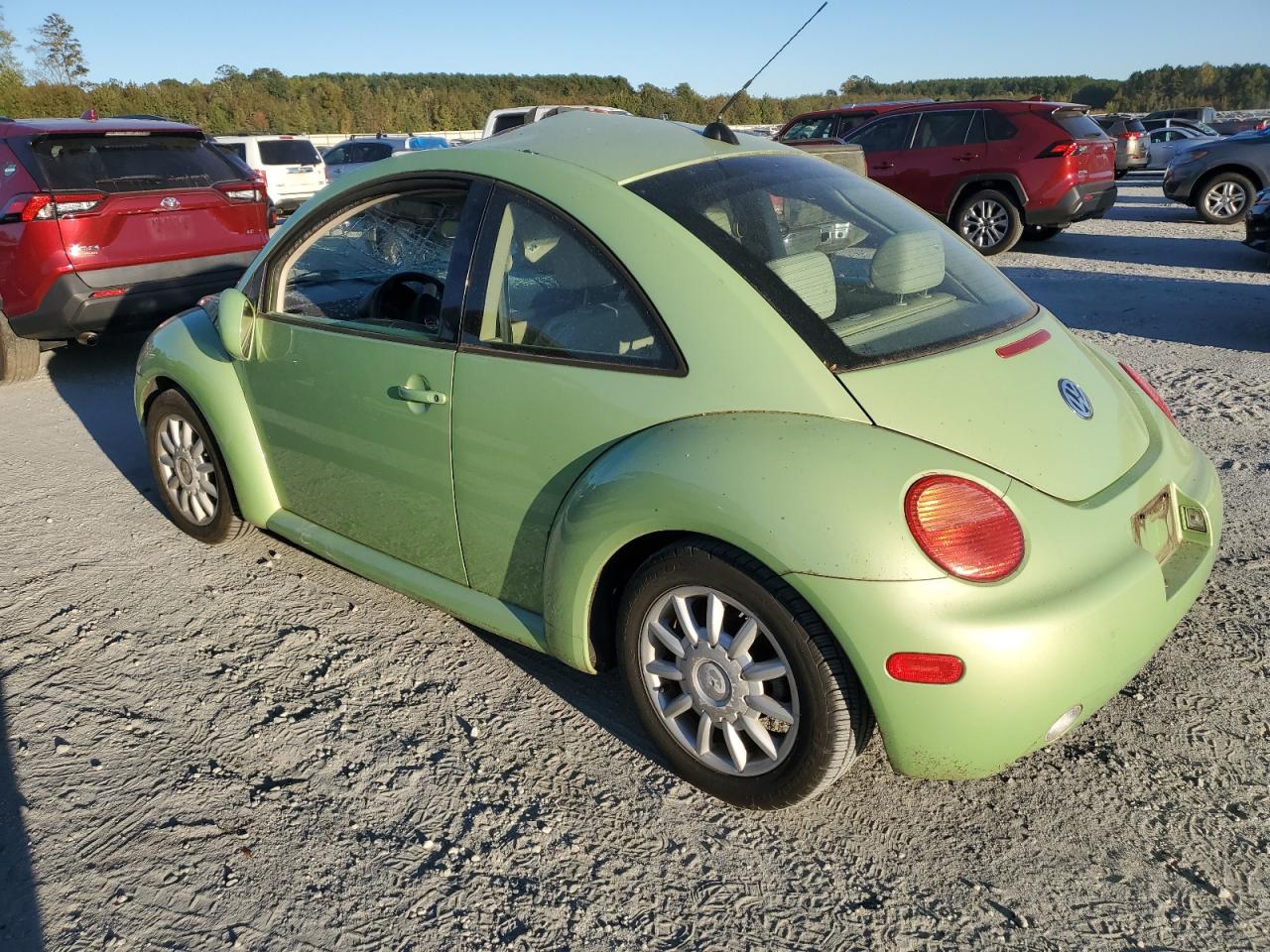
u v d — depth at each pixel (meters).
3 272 6.43
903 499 2.15
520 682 3.15
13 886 2.33
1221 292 9.08
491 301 2.79
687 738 2.58
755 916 2.22
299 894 2.30
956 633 2.08
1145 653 2.35
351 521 3.37
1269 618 3.34
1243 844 2.38
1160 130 29.50
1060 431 2.45
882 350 2.44
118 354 7.83
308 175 19.77
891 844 2.43
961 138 11.91
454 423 2.85
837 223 2.84
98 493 4.80
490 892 2.30
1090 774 2.64
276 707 3.03
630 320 2.54
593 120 3.21
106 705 3.05
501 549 2.88
